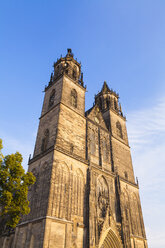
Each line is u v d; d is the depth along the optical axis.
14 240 40.34
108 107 78.50
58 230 36.22
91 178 48.78
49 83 67.25
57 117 51.16
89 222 41.50
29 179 36.69
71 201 41.53
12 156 36.00
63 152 45.56
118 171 62.34
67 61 70.12
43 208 37.44
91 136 59.59
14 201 33.50
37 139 54.72
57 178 41.31
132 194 63.41
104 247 45.44
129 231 52.22
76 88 63.62
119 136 74.56
